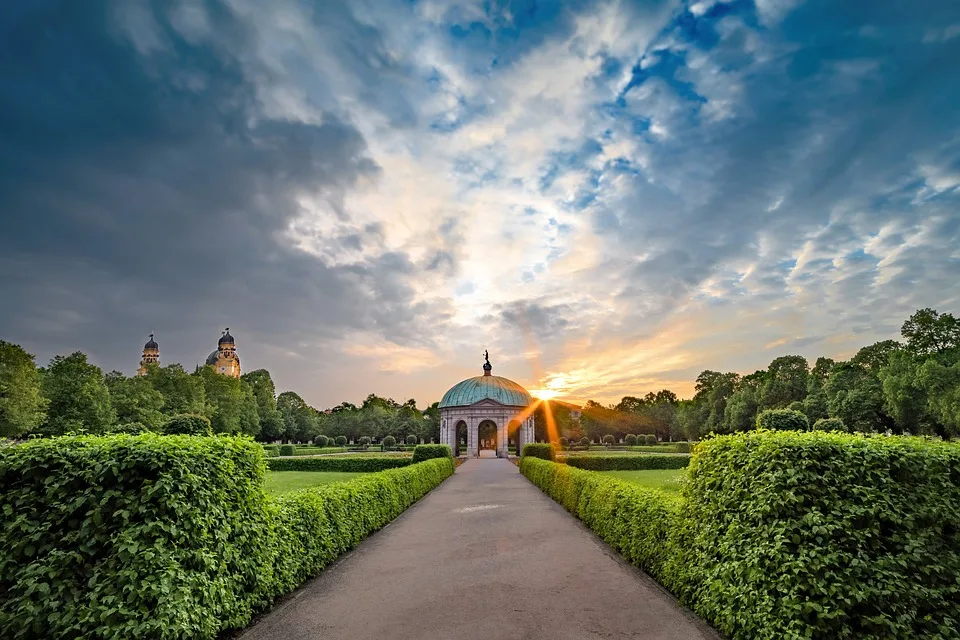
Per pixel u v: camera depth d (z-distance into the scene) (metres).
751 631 6.89
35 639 5.79
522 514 19.70
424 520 18.45
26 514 6.33
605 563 11.85
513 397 73.62
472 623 8.06
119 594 6.02
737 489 7.96
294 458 46.06
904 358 51.88
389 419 106.56
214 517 7.45
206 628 6.77
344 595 9.61
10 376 43.38
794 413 36.31
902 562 6.21
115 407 59.03
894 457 6.86
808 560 6.38
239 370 144.12
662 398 121.81
